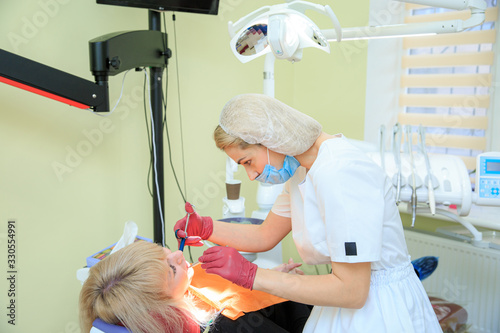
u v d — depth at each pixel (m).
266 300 1.41
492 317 2.06
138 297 1.06
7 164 1.69
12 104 1.67
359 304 1.14
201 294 1.38
